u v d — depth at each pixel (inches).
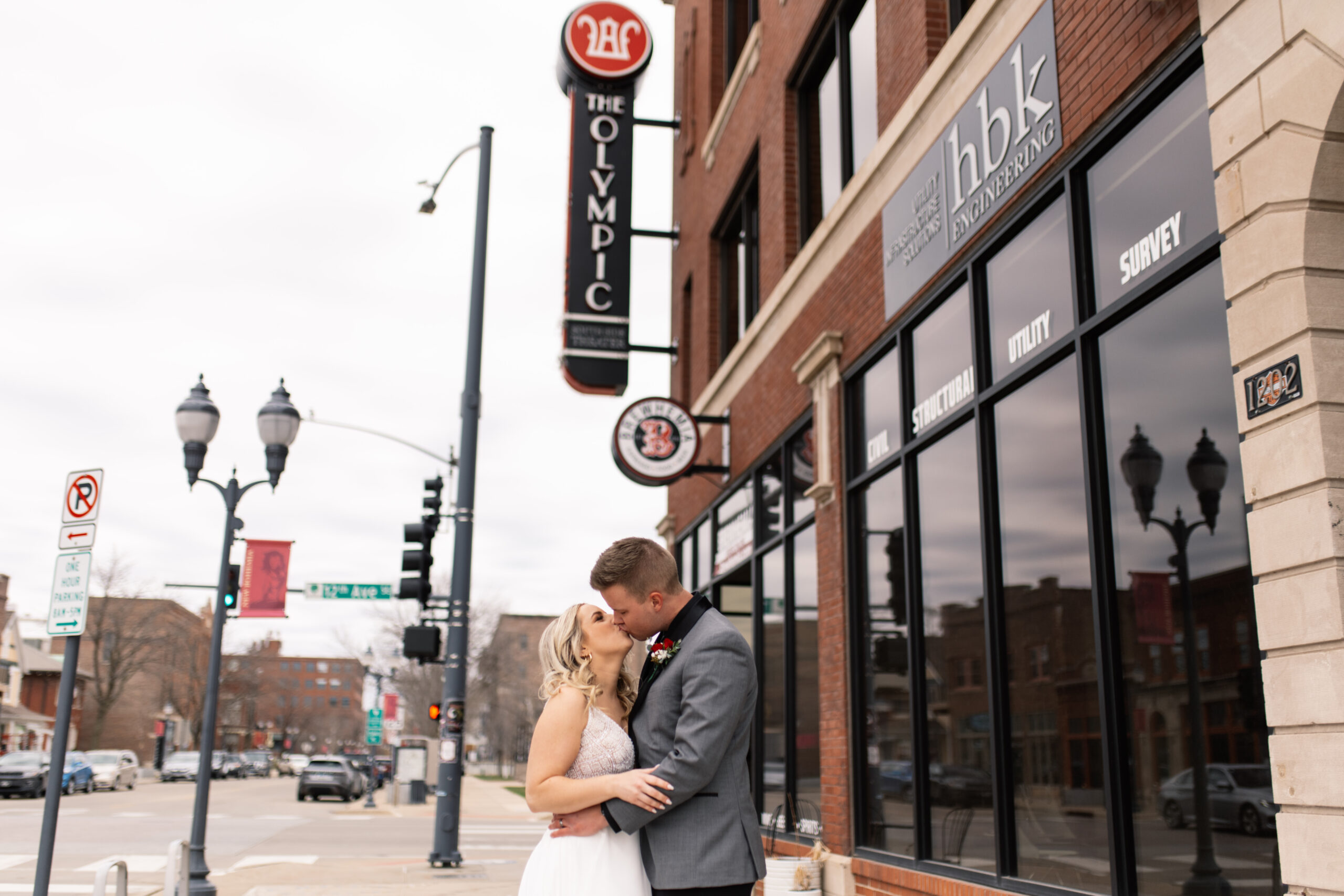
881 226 344.5
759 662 462.3
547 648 141.3
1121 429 217.3
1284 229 166.4
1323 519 155.1
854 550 358.9
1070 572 233.1
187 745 3211.1
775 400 446.3
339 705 6028.5
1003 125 266.8
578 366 490.0
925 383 313.0
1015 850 250.2
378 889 438.6
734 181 531.2
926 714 301.3
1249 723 174.7
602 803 130.0
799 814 402.6
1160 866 196.4
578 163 506.6
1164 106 207.8
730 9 588.4
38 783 1227.2
